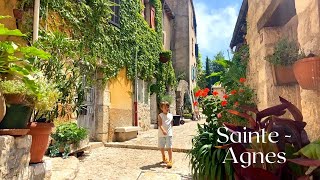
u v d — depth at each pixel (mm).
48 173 3238
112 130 7785
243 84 5145
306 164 1392
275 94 3568
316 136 2230
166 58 11656
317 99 2229
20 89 2676
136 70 9227
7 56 2598
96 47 6859
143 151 6473
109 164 5082
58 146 4980
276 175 1639
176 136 8852
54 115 3426
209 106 4371
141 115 10000
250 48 5070
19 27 4609
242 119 3900
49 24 5414
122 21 8406
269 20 3504
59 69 3717
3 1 4410
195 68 21812
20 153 2631
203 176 3137
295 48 3029
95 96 7430
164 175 4340
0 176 2271
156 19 11883
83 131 5641
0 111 2410
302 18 2463
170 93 13531
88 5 6703
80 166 4871
